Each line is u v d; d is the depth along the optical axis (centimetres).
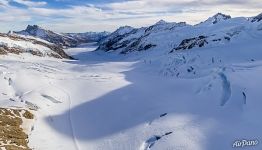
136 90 13675
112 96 12912
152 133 9006
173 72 17462
